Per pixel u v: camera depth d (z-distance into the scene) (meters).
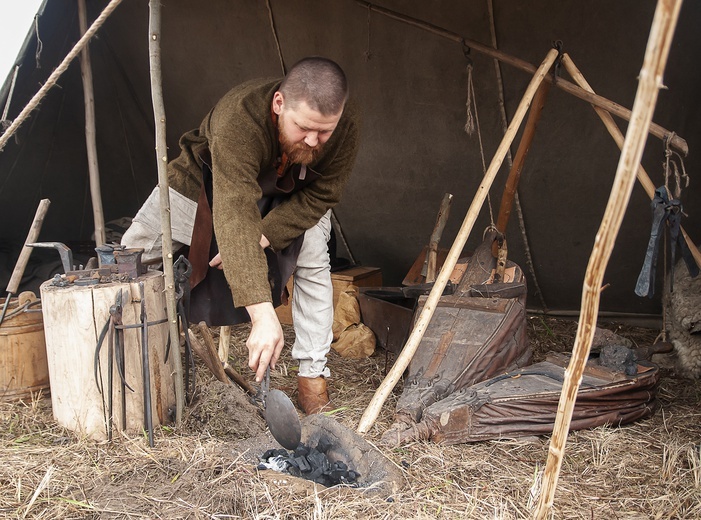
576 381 1.68
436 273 3.87
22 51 3.75
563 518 2.19
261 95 2.51
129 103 4.78
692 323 3.60
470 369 3.01
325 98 2.29
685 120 3.74
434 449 2.61
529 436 2.78
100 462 2.46
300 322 3.05
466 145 4.28
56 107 4.58
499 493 2.32
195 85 4.60
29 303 2.96
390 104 4.28
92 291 2.56
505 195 3.78
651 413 3.05
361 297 4.07
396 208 4.73
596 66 3.77
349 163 2.82
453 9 3.83
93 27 2.67
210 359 2.92
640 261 4.31
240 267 2.32
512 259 4.65
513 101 4.03
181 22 4.34
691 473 2.47
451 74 4.05
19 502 2.19
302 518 2.05
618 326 4.64
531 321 4.72
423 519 2.09
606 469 2.54
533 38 3.79
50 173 4.85
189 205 2.99
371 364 3.80
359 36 4.10
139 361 2.66
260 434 2.62
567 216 4.34
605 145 3.99
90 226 5.24
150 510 2.13
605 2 3.55
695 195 3.93
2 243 4.80
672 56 3.57
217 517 2.07
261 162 2.61
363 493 2.19
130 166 5.08
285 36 4.22
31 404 2.94
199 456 2.44
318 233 2.97
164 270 2.65
